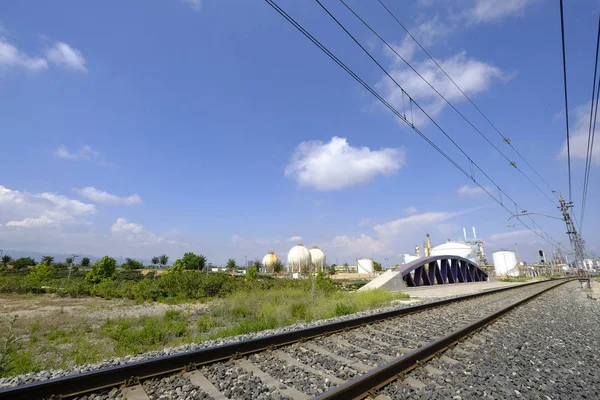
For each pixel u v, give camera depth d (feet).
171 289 90.74
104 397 15.69
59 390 15.43
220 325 45.21
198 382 17.56
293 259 364.58
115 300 84.64
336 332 29.99
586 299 81.05
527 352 25.09
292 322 41.81
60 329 44.47
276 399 15.34
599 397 16.81
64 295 94.38
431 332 31.53
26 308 66.18
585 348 27.58
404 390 16.43
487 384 17.75
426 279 129.29
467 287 134.62
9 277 106.83
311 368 20.03
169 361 18.86
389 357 22.43
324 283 88.84
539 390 17.39
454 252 313.12
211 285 93.30
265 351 23.50
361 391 15.72
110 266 139.33
